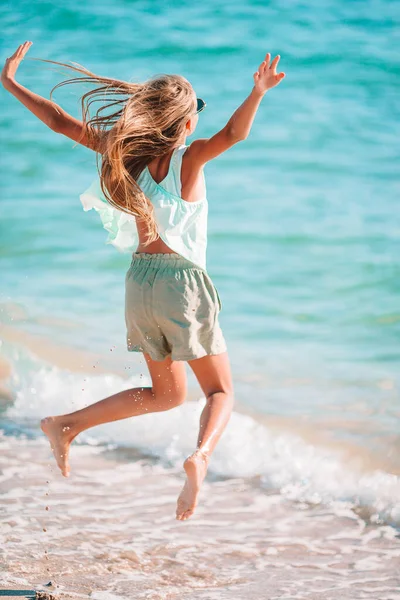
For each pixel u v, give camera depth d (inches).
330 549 199.2
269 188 582.9
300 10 1005.2
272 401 295.1
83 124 191.3
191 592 175.5
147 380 311.3
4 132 701.3
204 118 719.1
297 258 462.0
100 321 376.5
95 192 189.8
